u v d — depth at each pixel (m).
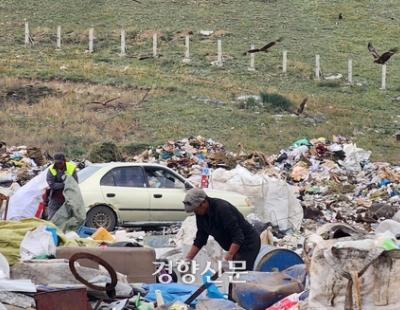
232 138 87.31
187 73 118.25
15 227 27.75
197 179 57.50
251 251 26.27
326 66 127.69
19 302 21.66
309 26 147.38
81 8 151.25
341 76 122.25
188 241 32.91
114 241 31.83
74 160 74.44
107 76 110.31
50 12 148.88
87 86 104.69
